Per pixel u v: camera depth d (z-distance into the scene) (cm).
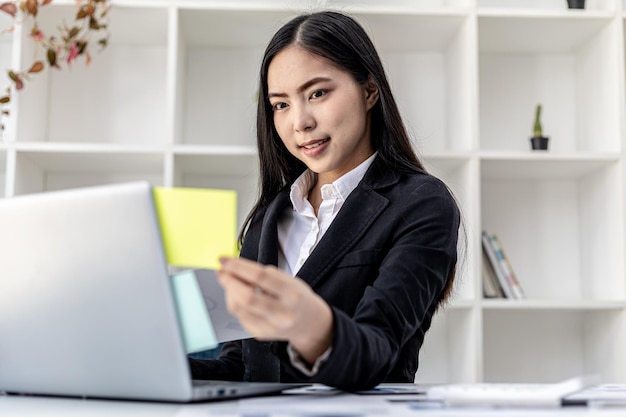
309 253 146
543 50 291
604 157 256
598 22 266
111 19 263
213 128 285
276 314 83
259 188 164
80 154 254
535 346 288
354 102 142
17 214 92
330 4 269
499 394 85
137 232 85
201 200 85
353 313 129
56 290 91
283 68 141
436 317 282
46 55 270
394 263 119
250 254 154
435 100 290
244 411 79
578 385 84
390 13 256
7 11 246
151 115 287
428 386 121
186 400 88
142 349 88
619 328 255
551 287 289
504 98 293
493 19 263
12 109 250
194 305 88
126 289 87
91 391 94
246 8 253
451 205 132
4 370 100
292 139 145
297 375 112
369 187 138
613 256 262
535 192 292
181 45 269
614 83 262
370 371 98
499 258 267
